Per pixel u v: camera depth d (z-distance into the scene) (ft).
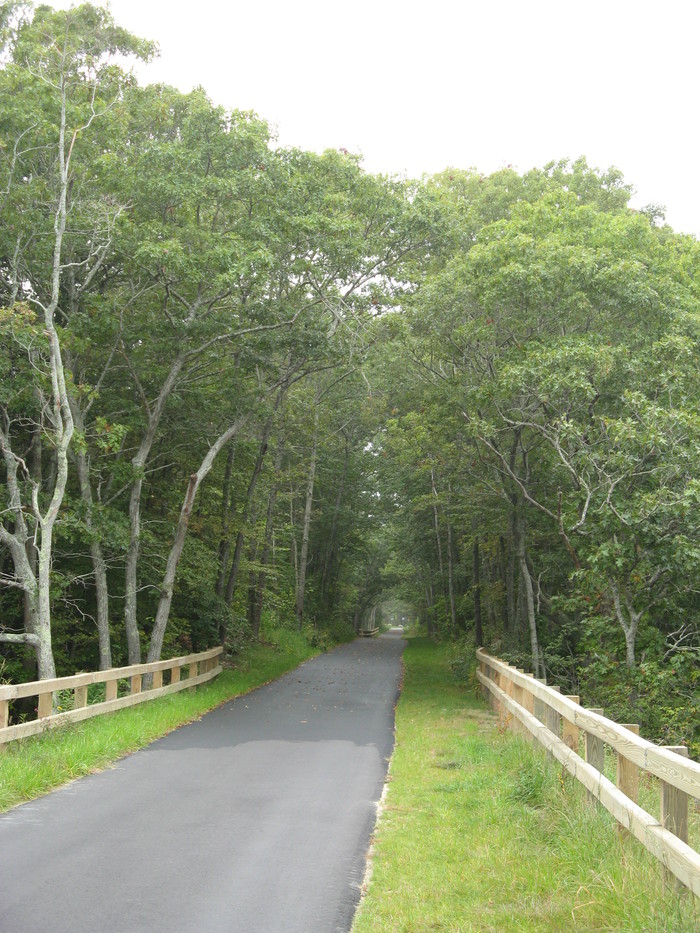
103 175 52.13
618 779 17.57
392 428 75.41
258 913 15.02
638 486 45.93
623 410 49.52
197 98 56.80
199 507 76.48
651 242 63.00
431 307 58.65
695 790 12.35
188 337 57.77
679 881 13.44
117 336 55.31
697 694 39.86
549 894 15.31
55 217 48.88
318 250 58.39
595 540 45.21
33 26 53.21
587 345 49.42
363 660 100.07
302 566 122.01
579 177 89.35
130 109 57.52
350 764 31.60
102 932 13.76
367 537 164.45
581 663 62.08
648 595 43.52
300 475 114.93
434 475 89.25
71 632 64.95
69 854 18.53
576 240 57.57
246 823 21.89
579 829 17.93
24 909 14.80
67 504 52.54
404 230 60.34
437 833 20.75
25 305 44.45
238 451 76.54
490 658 49.70
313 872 17.69
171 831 20.83
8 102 48.73
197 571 68.23
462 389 59.57
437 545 128.47
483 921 14.26
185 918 14.62
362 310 61.93
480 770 28.43
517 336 58.65
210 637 73.05
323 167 60.23
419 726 42.19
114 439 48.19
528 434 64.49
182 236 55.16
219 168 56.75
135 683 43.47
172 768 29.71
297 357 63.67
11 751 28.71
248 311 57.72
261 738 37.70
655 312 54.60
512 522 65.05
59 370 45.16
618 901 13.66
